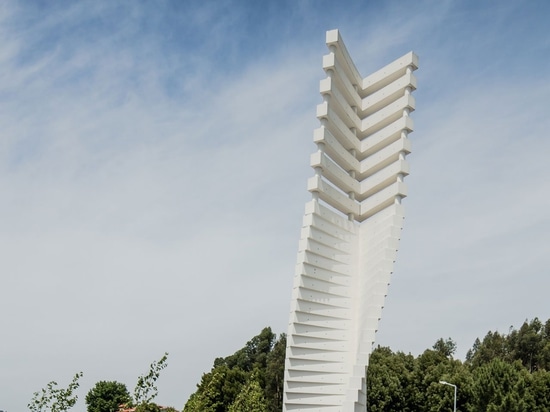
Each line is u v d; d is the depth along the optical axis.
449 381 70.81
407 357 80.31
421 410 72.31
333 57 36.38
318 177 35.56
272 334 109.75
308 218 35.53
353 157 39.28
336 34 36.69
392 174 37.69
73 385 28.00
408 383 73.81
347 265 37.19
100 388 101.31
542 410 63.88
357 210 38.75
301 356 35.03
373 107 40.56
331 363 35.41
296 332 35.06
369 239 37.72
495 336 98.62
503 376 63.53
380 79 40.44
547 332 98.94
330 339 35.78
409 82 38.62
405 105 38.38
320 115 36.06
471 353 118.75
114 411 98.00
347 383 34.94
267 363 98.62
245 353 107.69
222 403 68.00
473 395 66.00
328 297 36.22
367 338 35.22
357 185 39.16
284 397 34.75
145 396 26.95
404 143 37.66
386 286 36.06
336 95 37.12
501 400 61.44
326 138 35.91
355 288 37.03
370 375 73.75
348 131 38.84
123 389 102.69
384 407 71.69
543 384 66.25
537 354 92.25
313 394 34.97
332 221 36.69
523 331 95.88
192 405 40.72
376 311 35.66
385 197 37.72
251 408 41.97
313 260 35.72
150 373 27.27
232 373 74.50
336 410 34.59
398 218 36.97
